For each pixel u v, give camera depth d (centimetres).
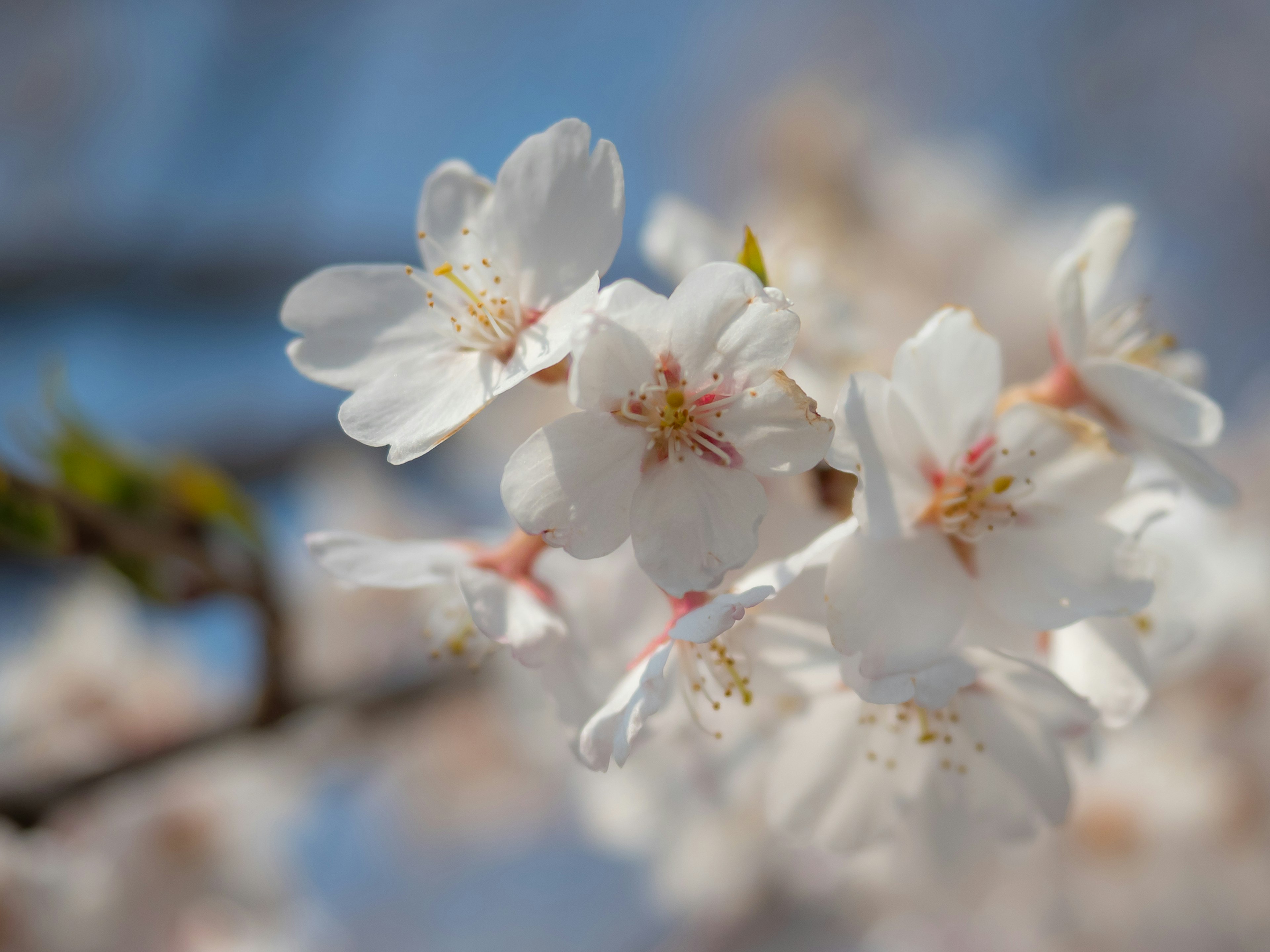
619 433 28
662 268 34
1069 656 30
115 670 41
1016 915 46
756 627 29
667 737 30
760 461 28
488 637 29
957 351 29
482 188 30
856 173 70
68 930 36
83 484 34
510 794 57
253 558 35
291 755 41
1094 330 32
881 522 28
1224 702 45
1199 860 43
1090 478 29
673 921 70
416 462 62
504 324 29
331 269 29
